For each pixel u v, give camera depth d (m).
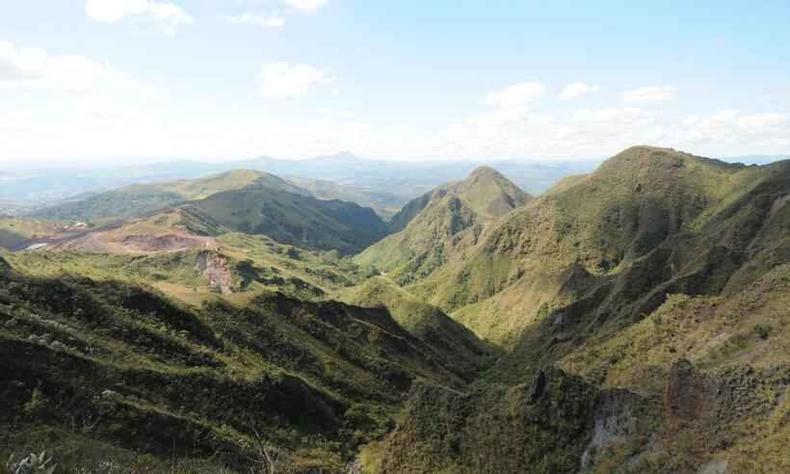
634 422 62.31
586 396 69.56
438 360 150.38
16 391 55.88
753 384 55.25
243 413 77.00
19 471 14.41
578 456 65.50
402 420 82.31
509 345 186.25
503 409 74.69
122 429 58.56
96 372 65.69
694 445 53.25
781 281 87.12
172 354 82.75
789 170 188.88
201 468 47.81
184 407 71.31
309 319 121.31
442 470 72.31
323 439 83.38
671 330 97.94
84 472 20.89
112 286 91.62
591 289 184.75
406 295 199.75
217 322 101.88
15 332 65.25
